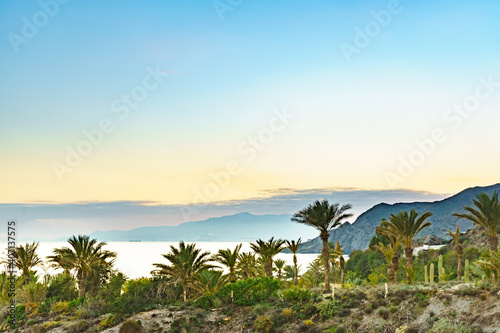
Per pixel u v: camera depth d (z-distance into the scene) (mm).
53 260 57156
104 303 47781
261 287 47688
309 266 82625
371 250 108375
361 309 38000
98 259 57781
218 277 52469
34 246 62219
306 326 37781
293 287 53406
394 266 55938
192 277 52250
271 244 64062
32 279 56281
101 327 42562
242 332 39969
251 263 64125
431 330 31234
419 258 92438
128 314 44969
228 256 59750
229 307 45938
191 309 45938
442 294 35312
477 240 92875
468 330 29734
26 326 46188
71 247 62000
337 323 36938
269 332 38750
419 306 35000
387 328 34000
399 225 52219
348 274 87875
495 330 28797
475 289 34219
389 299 37719
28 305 51312
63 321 45625
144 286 51656
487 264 37250
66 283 60906
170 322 42281
